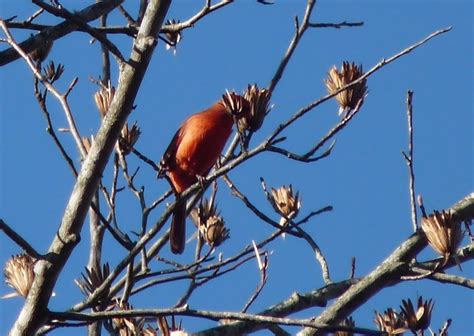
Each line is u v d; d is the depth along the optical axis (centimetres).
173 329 588
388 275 793
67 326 625
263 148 642
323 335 769
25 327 625
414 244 805
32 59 755
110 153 641
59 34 763
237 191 768
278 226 765
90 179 636
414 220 757
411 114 712
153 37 646
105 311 609
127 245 671
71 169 673
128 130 730
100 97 753
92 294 677
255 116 648
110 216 725
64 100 652
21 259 677
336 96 689
